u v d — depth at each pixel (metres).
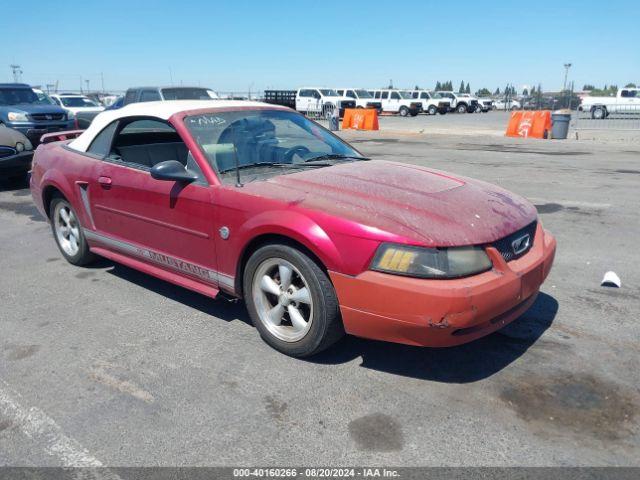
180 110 4.21
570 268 5.16
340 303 3.13
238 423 2.87
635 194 8.54
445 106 44.03
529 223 3.46
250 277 3.60
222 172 3.81
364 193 3.39
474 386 3.17
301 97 38.41
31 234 6.72
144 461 2.60
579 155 13.80
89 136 4.97
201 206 3.74
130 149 4.77
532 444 2.67
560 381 3.21
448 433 2.76
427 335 2.94
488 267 3.05
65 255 5.45
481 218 3.21
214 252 3.75
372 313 3.02
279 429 2.81
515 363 3.42
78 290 4.76
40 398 3.12
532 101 47.62
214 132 4.10
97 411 2.99
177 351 3.64
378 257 2.97
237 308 4.33
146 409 3.00
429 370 3.35
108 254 4.84
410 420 2.87
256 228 3.38
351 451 2.64
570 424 2.82
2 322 4.13
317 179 3.64
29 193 9.47
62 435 2.80
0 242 6.37
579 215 7.22
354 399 3.06
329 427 2.82
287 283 3.42
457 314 2.86
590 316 4.09
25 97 15.30
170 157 4.95
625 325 3.93
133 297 4.58
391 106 41.00
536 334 3.80
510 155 13.88
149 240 4.27
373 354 3.56
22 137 9.65
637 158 13.07
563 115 18.98
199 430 2.81
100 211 4.69
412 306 2.88
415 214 3.13
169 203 3.96
